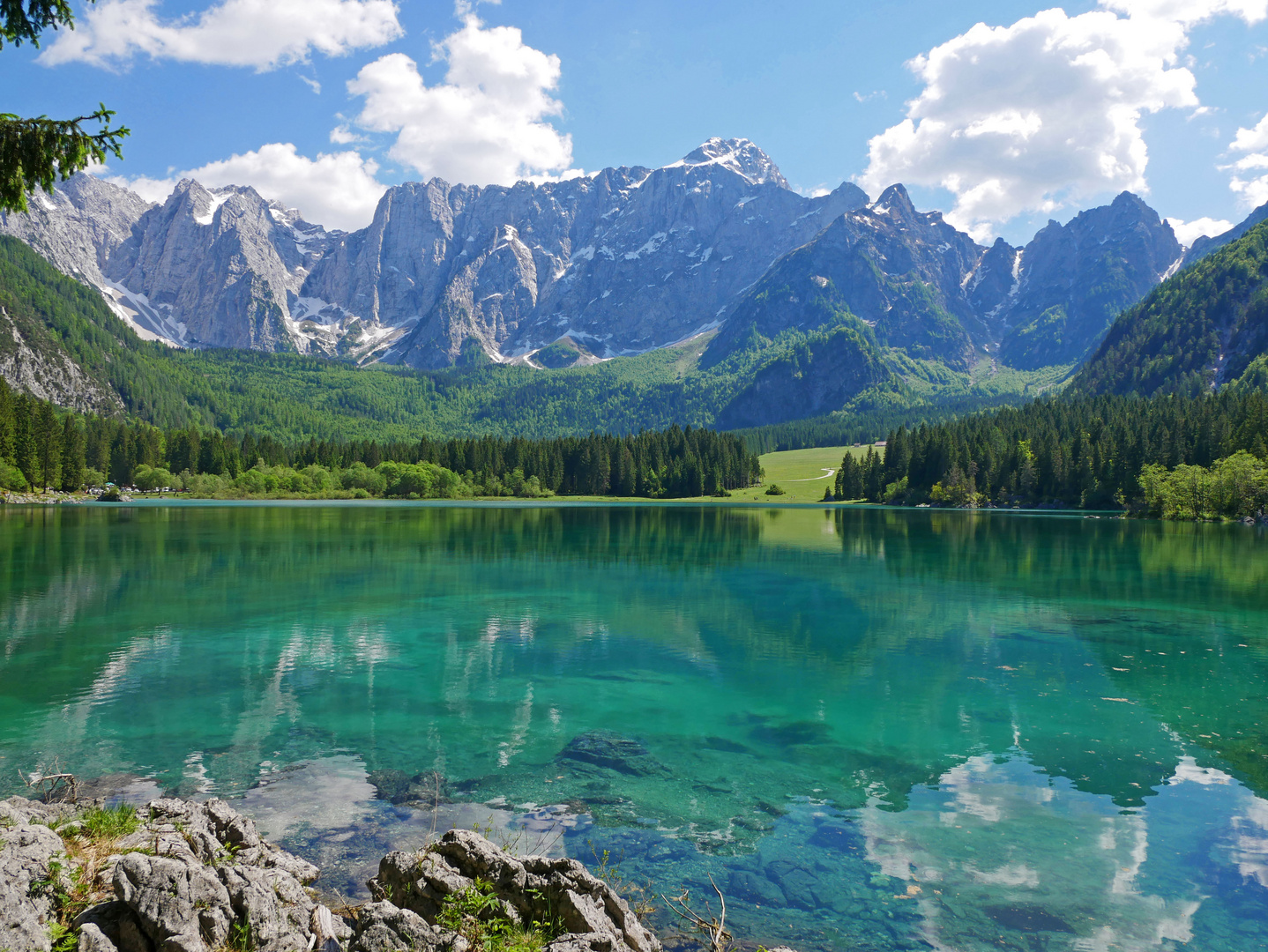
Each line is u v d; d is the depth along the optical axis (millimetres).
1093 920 10539
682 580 44875
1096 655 26719
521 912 9039
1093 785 15406
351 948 7930
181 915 7613
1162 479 118750
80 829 9977
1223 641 29250
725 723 19234
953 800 14617
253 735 17719
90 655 25422
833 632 30406
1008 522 105938
